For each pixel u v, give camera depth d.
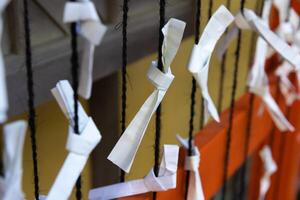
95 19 0.50
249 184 1.23
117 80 0.92
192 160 0.71
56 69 0.76
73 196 0.76
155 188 0.66
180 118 0.89
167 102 0.86
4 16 0.70
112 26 0.81
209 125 0.84
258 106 0.95
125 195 0.67
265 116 0.99
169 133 0.87
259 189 1.21
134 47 0.88
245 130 0.92
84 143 0.55
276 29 0.91
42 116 0.86
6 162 0.49
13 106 0.72
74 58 0.52
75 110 0.54
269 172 1.09
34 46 0.75
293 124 1.12
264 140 1.10
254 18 0.71
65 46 0.77
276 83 1.00
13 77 0.71
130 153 0.60
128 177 0.79
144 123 0.60
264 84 0.86
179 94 0.87
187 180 0.72
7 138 0.48
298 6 0.99
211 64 0.98
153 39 0.91
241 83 1.07
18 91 0.72
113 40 0.84
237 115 0.89
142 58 0.90
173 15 0.78
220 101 0.95
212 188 0.85
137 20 0.86
